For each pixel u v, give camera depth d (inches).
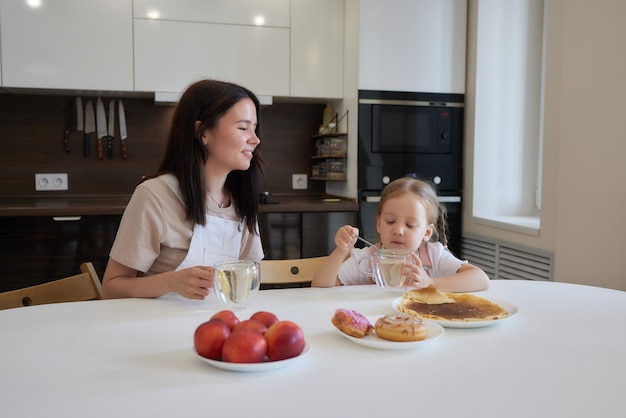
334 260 56.1
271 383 29.0
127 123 122.4
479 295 50.1
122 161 122.6
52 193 119.6
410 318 36.1
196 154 53.0
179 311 43.8
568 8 86.4
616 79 78.1
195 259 53.7
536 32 116.0
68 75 106.3
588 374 30.6
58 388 28.4
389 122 113.1
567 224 88.4
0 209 94.7
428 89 115.3
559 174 90.0
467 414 25.4
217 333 31.1
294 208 108.0
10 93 114.9
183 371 30.7
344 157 119.5
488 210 117.2
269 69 116.0
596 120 81.9
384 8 111.4
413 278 48.0
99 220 100.0
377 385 28.8
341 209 110.7
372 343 34.2
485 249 113.3
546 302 47.4
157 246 52.6
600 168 81.6
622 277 78.6
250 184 58.4
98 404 26.4
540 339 36.9
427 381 29.4
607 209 80.7
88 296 53.0
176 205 52.8
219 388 28.3
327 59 119.0
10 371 30.8
